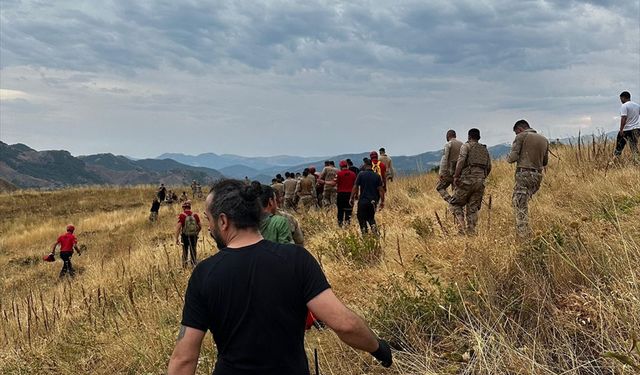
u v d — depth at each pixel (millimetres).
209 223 2418
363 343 2211
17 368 5961
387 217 11047
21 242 23031
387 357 2355
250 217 2334
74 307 8656
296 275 2229
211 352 4859
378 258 6965
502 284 4633
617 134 9883
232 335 2188
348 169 11898
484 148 7629
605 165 8984
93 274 12039
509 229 5977
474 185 7488
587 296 3926
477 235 6141
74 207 34438
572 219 5809
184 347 2213
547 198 7863
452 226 7352
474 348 3717
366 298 5480
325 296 2197
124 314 7340
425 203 11930
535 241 4875
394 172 17469
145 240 19250
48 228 26172
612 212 5945
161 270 10367
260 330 2166
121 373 5598
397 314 4707
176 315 6668
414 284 5148
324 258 7891
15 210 33844
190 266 10648
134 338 6059
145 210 29359
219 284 2203
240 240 2326
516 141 6781
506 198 8977
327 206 15148
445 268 5531
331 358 4410
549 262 4629
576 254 4594
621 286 3797
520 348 3635
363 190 9406
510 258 4836
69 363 5988
